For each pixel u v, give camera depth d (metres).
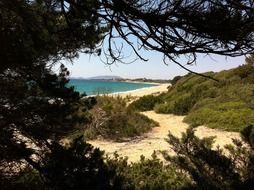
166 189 7.76
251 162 6.60
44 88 4.98
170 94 33.62
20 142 4.93
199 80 33.03
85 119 5.42
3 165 4.96
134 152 12.69
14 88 4.80
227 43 3.01
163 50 3.15
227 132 15.82
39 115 4.89
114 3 3.14
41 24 4.35
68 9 3.88
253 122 16.05
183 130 17.44
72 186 4.64
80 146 5.01
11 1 3.84
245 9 2.83
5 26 4.30
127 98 36.12
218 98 21.98
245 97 15.68
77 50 5.41
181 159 7.04
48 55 4.98
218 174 6.57
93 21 3.97
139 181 8.31
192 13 2.94
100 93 25.53
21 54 4.50
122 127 15.61
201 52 3.06
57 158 4.82
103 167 5.15
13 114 4.70
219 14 2.88
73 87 5.18
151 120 18.94
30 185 5.02
